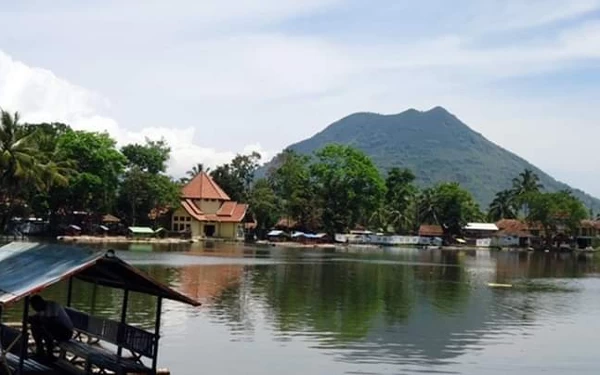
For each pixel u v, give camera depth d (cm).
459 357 2562
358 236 15025
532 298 4731
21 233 10262
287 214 14875
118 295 3781
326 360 2409
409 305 4053
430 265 8219
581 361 2570
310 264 7375
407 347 2705
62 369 1766
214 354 2442
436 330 3144
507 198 19350
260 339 2741
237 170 15412
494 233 16888
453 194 17025
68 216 11131
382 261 8619
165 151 12681
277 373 2208
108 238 10894
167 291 1642
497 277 6638
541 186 19412
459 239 16725
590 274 7519
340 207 15012
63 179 8488
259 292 4394
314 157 15775
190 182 14200
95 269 1720
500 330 3228
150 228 12369
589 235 16262
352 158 14975
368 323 3272
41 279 1554
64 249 1789
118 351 1742
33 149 8006
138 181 12000
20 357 1692
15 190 8606
